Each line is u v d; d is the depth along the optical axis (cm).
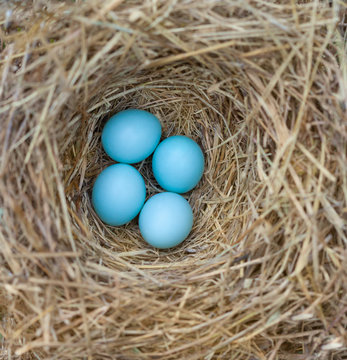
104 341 18
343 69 18
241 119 20
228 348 18
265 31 18
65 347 18
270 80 18
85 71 18
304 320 19
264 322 18
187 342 18
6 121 18
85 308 18
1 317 20
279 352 19
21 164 18
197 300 19
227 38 18
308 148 18
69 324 18
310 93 18
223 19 18
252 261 19
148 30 18
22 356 20
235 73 19
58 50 18
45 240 18
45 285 18
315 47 18
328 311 19
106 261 20
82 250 19
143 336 18
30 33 18
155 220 20
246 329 18
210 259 20
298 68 18
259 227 19
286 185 18
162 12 18
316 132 18
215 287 19
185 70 20
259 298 18
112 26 18
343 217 18
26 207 18
